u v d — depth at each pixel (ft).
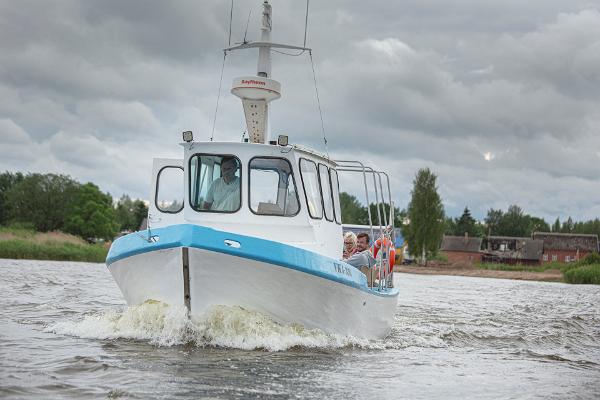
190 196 36.60
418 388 27.32
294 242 36.22
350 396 24.71
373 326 40.34
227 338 32.48
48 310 50.31
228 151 36.47
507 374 32.60
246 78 38.75
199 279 31.37
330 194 41.22
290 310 33.42
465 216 588.91
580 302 102.89
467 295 111.86
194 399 22.49
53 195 361.71
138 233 33.04
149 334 33.42
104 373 25.77
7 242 163.94
